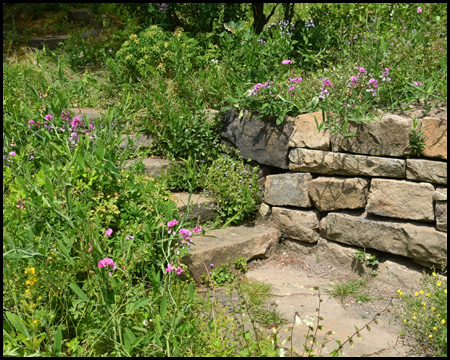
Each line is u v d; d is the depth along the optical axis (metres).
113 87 5.90
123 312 2.99
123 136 5.13
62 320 2.96
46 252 3.02
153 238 3.55
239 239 4.24
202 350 2.84
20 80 5.78
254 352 2.82
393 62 4.72
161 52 5.78
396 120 3.79
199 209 4.51
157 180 4.47
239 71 5.62
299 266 4.29
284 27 6.01
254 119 4.77
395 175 3.84
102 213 3.58
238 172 4.78
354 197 4.06
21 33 8.87
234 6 6.84
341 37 5.64
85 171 3.69
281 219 4.57
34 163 4.09
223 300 3.67
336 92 4.44
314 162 4.30
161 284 3.20
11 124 4.73
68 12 9.57
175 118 5.07
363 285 3.86
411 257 3.73
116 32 7.96
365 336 3.17
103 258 3.00
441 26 5.59
